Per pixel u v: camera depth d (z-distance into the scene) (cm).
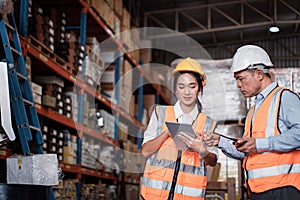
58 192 580
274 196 308
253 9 1371
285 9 1407
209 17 1383
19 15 523
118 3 868
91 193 709
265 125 315
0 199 339
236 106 668
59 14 645
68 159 625
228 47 1661
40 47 539
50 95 591
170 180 337
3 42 419
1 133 379
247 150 311
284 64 1619
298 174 308
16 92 418
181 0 1366
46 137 575
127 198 848
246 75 324
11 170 365
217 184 522
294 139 297
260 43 1642
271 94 320
